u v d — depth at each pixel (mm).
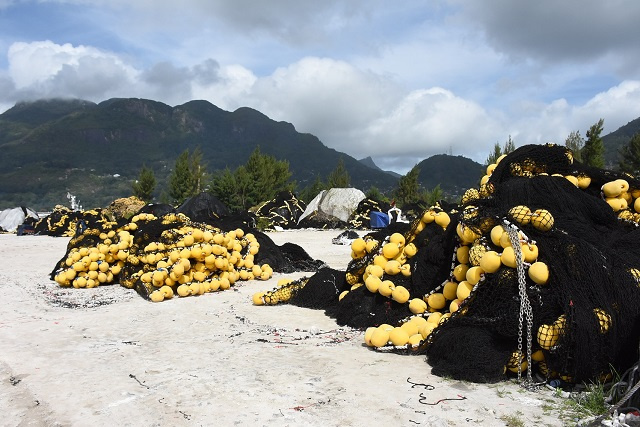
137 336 7270
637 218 6797
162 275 10258
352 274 8453
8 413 4637
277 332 7414
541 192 6305
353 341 6898
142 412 4551
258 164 53781
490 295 5660
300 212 37875
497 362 5270
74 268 11797
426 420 4242
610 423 4016
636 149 38281
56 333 7453
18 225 35531
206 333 7398
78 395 4973
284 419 4312
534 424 4176
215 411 4504
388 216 26297
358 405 4578
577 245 5371
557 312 5184
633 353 4965
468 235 6324
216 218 17703
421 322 6586
